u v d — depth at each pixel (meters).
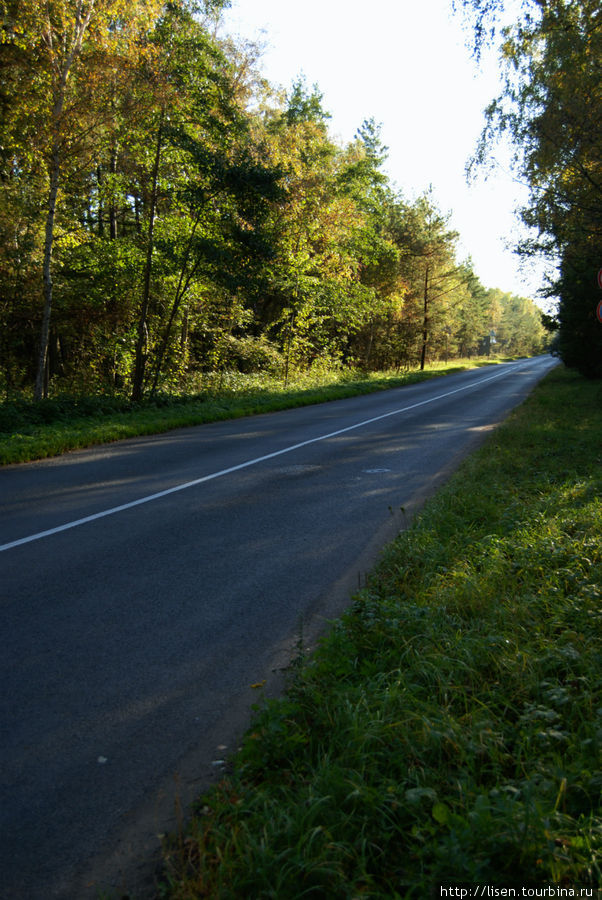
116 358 24.97
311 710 2.99
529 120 14.91
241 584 4.98
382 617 3.93
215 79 18.58
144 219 22.38
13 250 18.34
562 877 1.99
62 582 4.99
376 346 51.59
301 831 2.18
